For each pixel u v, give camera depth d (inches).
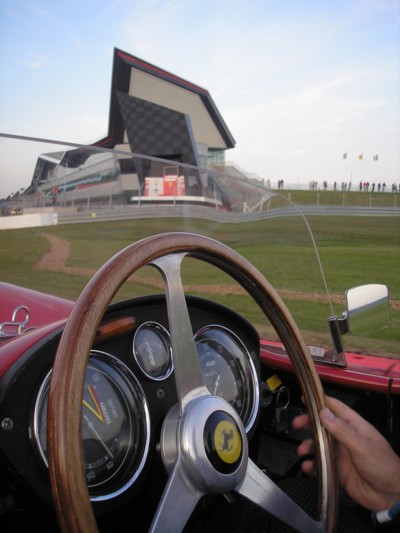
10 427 34.5
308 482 47.4
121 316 43.8
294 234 78.0
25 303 72.6
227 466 33.8
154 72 1750.7
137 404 42.2
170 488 32.9
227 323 51.9
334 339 60.8
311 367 44.8
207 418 34.3
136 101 1217.4
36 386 36.1
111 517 42.1
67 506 26.8
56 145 61.2
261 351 63.5
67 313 72.4
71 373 28.6
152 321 45.7
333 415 42.3
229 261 41.2
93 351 41.4
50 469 27.3
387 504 43.9
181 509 32.8
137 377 43.4
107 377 41.5
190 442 33.4
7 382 34.9
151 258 35.0
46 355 37.1
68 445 27.3
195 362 36.5
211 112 1940.2
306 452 51.5
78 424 28.1
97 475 38.8
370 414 64.2
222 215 81.6
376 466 40.8
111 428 40.2
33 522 41.6
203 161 1433.3
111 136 1551.4
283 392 62.6
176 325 36.2
